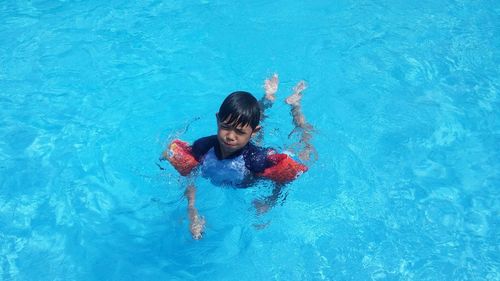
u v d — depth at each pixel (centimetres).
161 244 185
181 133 223
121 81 251
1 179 204
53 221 191
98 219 192
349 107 241
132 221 191
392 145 225
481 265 183
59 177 206
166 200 197
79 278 174
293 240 187
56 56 264
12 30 280
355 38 287
